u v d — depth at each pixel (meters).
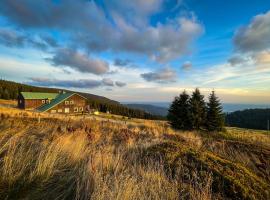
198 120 33.28
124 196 3.32
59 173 4.23
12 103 101.50
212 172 4.77
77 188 3.46
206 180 4.34
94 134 8.57
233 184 4.34
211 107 35.34
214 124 34.34
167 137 10.88
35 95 72.38
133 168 4.72
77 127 10.73
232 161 5.99
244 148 8.25
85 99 76.19
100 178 3.73
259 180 4.95
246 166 6.11
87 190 3.50
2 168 3.90
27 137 6.60
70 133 8.04
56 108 68.94
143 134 11.70
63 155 5.14
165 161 5.30
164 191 3.79
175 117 34.19
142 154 6.11
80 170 4.21
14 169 3.91
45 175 3.98
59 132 8.33
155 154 5.75
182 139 9.91
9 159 4.16
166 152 5.75
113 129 11.99
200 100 35.88
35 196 3.31
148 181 4.13
